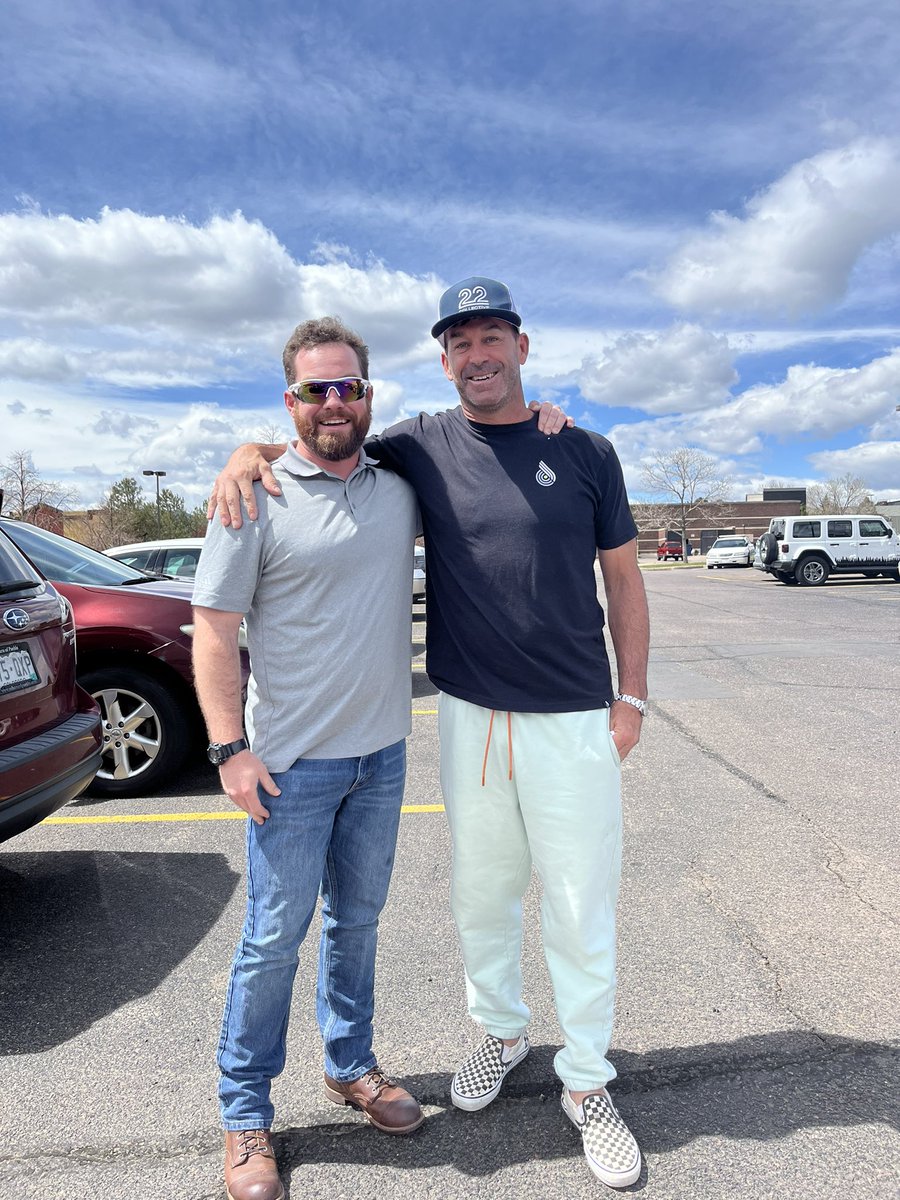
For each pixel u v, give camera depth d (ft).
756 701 22.67
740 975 8.80
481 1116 6.82
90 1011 8.41
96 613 15.19
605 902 6.70
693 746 18.13
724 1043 7.64
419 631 38.47
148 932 10.13
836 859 11.83
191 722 15.39
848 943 9.44
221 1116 6.62
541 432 6.82
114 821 14.15
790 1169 6.10
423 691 25.20
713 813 13.87
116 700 15.33
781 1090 6.98
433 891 11.08
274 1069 6.41
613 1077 6.51
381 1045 7.76
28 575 10.97
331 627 6.18
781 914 10.18
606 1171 5.99
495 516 6.58
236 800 6.08
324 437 6.10
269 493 6.17
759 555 77.82
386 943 9.66
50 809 10.14
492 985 7.06
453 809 7.05
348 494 6.29
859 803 14.23
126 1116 6.84
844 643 33.71
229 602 6.06
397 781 6.80
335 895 6.81
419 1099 7.04
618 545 7.09
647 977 8.79
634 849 12.34
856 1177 6.00
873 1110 6.72
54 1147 6.49
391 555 6.45
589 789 6.59
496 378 6.56
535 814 6.66
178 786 16.10
